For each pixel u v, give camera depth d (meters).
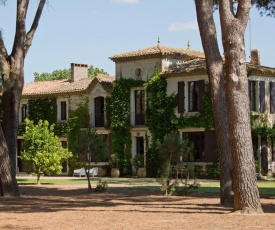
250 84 39.44
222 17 14.73
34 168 32.38
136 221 13.23
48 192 24.98
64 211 16.05
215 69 17.88
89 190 25.14
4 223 13.09
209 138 38.41
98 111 46.50
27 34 22.80
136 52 43.53
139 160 42.53
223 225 12.26
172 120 40.41
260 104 39.69
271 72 40.56
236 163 14.55
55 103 48.91
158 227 12.05
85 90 46.72
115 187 28.45
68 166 46.91
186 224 12.53
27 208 17.12
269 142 40.06
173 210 16.09
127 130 43.84
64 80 52.50
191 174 23.05
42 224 12.84
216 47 17.92
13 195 21.94
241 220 13.12
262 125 39.66
